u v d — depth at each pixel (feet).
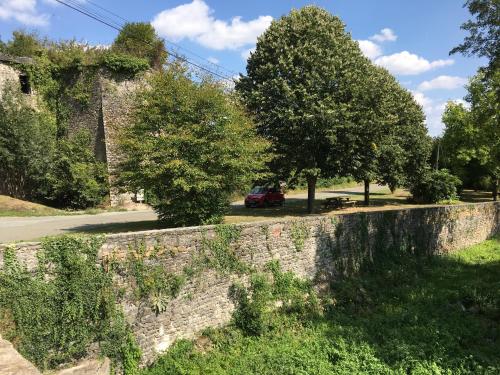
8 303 25.68
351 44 86.74
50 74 106.22
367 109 81.20
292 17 83.61
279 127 78.74
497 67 48.67
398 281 53.21
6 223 72.18
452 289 50.14
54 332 27.20
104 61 100.12
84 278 28.53
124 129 55.57
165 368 31.14
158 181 52.06
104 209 96.94
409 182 124.88
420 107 120.57
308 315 41.34
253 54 85.46
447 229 72.28
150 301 32.37
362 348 32.89
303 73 79.05
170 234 33.86
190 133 51.06
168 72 55.88
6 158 93.66
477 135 78.48
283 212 95.35
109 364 29.25
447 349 33.06
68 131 106.52
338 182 201.46
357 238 54.34
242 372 30.09
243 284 39.88
